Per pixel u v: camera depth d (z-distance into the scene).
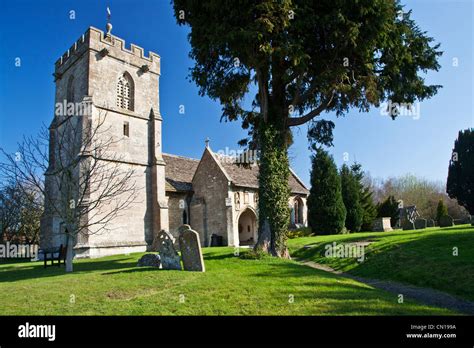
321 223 32.00
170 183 31.52
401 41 15.31
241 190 31.66
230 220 29.27
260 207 15.33
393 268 11.41
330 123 18.81
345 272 12.96
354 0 13.14
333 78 14.55
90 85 26.09
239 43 13.37
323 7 13.99
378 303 6.71
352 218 35.88
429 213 56.03
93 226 23.98
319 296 7.26
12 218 31.64
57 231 27.50
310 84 16.95
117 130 27.42
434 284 9.22
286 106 16.56
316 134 19.12
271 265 12.22
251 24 13.06
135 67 29.78
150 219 28.36
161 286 8.62
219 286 8.41
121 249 25.47
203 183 31.78
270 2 12.88
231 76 17.03
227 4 13.30
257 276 9.94
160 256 12.39
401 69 16.06
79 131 24.94
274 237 14.98
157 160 29.11
